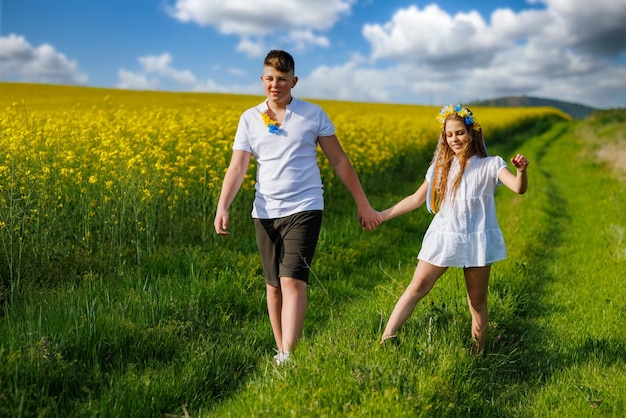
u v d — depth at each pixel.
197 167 7.59
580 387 3.42
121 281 5.10
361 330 3.87
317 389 2.94
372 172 11.78
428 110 44.03
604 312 4.84
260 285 5.28
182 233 6.57
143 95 38.50
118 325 3.72
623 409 3.17
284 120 3.74
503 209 9.98
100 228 6.41
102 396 2.99
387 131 15.73
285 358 3.44
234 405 3.05
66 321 3.77
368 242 7.11
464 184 3.60
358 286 5.80
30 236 5.38
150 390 3.12
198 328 4.19
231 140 9.01
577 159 20.00
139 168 6.39
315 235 3.71
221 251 6.03
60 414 2.87
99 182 6.30
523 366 3.88
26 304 4.20
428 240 3.67
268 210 3.73
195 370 3.39
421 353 3.43
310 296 5.22
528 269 6.10
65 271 5.18
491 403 3.27
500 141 29.02
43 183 5.57
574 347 4.10
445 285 5.08
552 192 12.51
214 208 6.76
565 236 8.31
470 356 3.62
